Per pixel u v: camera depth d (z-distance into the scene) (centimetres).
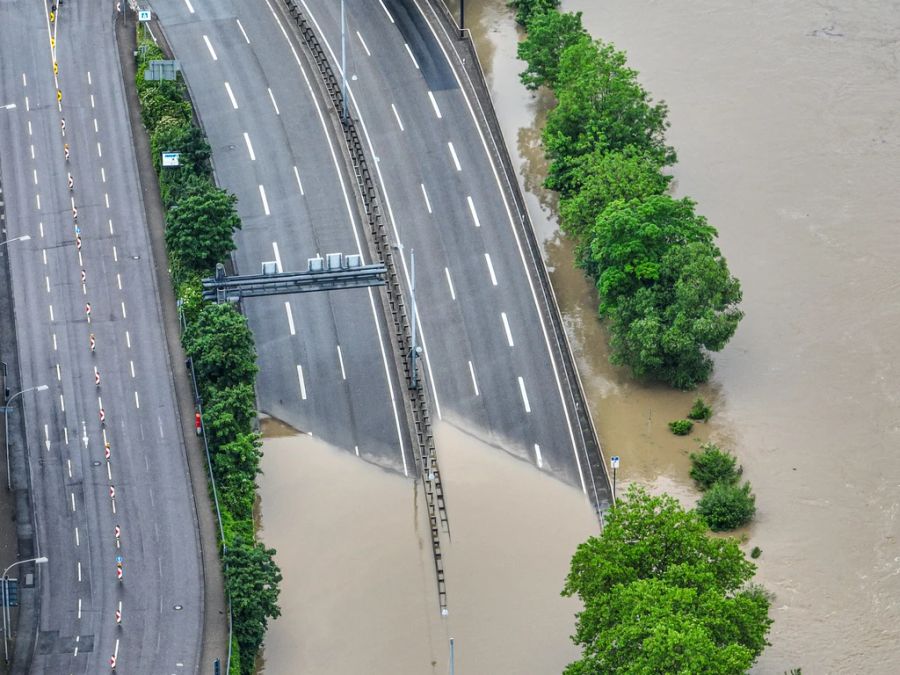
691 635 17625
